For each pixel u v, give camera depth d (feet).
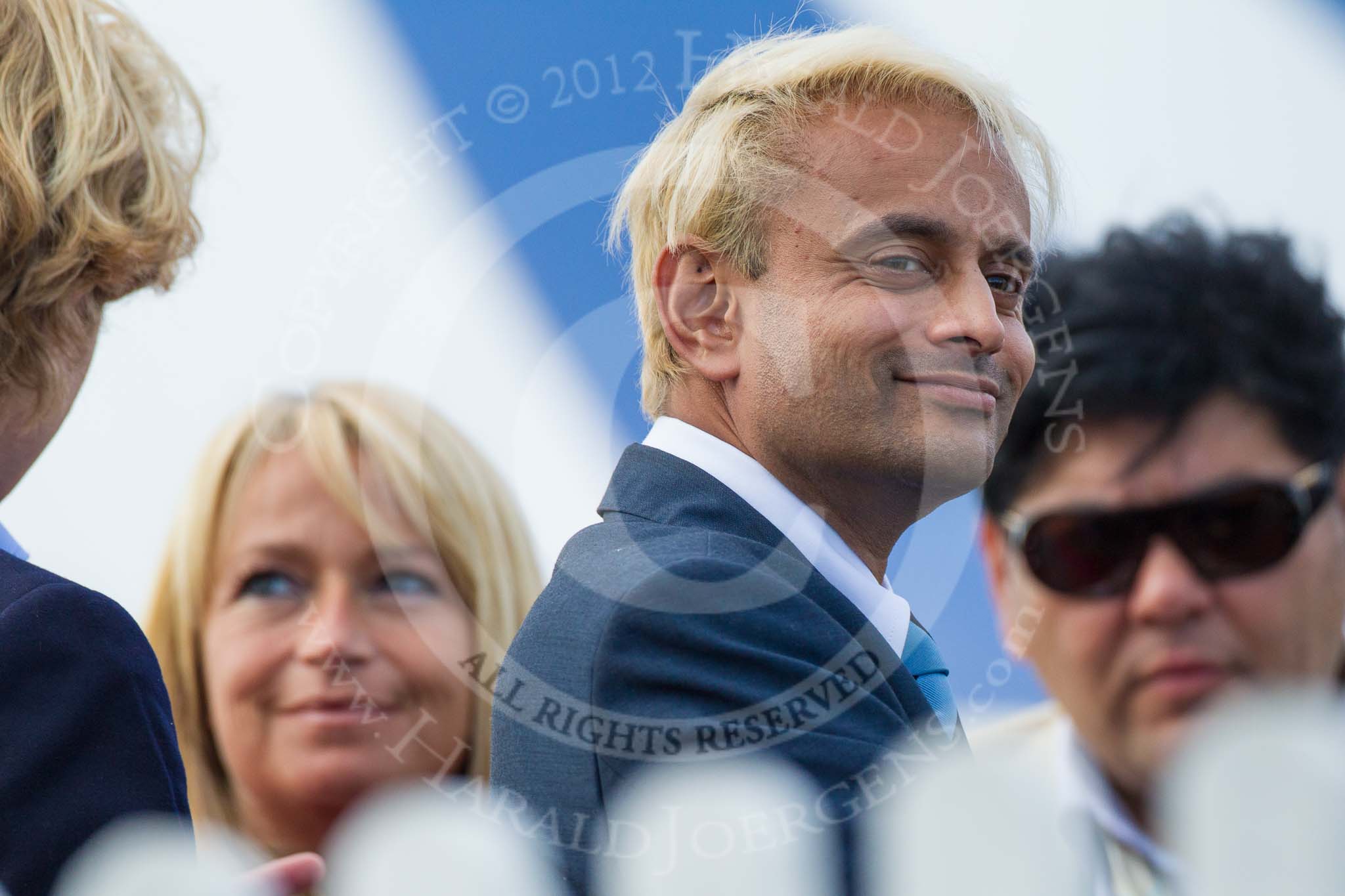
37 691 14.67
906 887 9.64
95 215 17.70
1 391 17.37
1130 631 23.18
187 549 23.39
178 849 10.94
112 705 14.99
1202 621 23.48
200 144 21.72
